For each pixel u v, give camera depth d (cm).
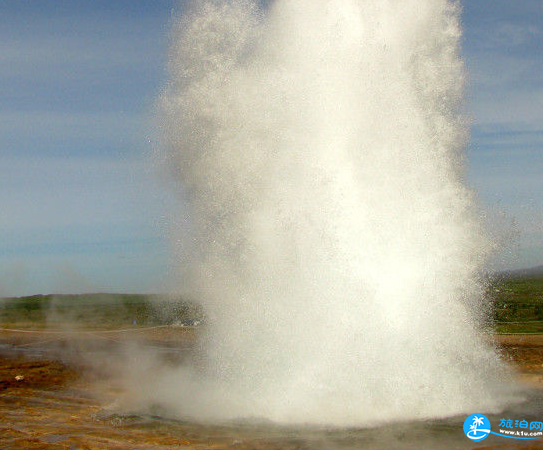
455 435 1088
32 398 1500
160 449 1025
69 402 1446
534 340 2580
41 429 1169
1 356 2353
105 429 1164
